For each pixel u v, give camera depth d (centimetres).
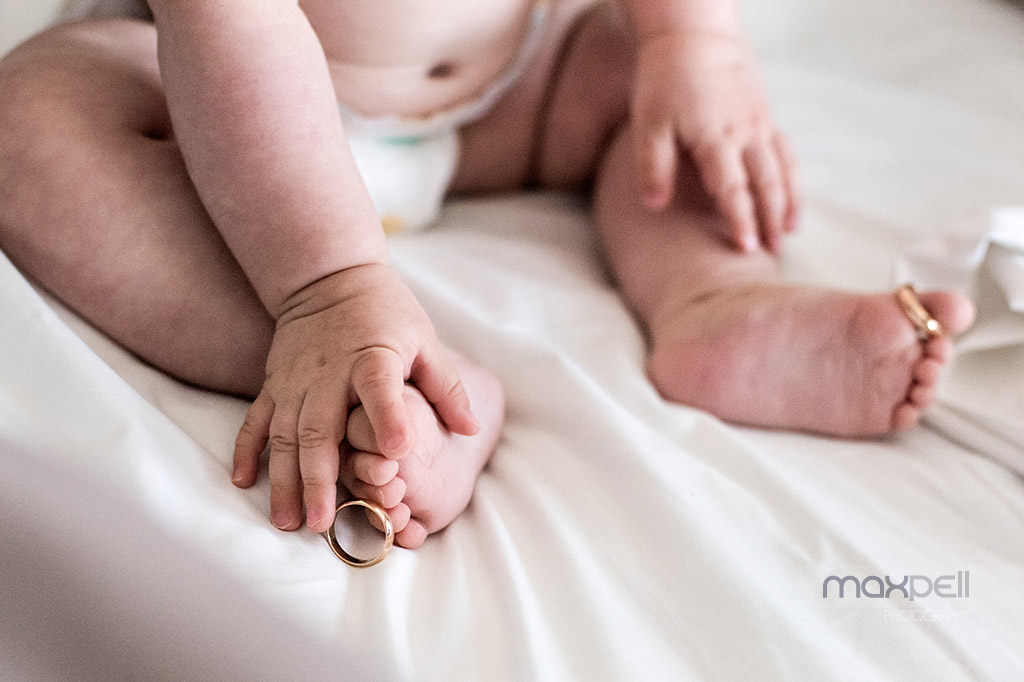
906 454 74
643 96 89
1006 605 60
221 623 53
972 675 54
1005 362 77
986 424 75
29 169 64
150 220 65
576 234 100
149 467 54
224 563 52
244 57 61
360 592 54
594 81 99
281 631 51
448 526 62
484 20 82
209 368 66
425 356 60
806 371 73
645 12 91
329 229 62
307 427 56
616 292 91
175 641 54
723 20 91
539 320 82
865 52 131
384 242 65
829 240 96
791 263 93
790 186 89
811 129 114
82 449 53
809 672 52
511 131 101
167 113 73
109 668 56
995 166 106
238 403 67
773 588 57
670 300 82
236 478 57
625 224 90
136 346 66
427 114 88
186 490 54
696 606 56
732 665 53
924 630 56
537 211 103
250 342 66
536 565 58
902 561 62
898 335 70
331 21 77
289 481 56
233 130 61
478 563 58
